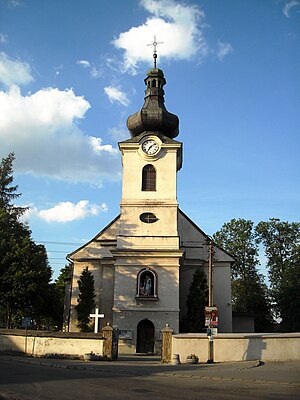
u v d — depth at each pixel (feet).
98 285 138.62
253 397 45.47
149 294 123.95
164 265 125.70
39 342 99.19
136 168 135.13
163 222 130.11
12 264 129.29
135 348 119.55
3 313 160.04
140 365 83.71
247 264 214.07
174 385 55.26
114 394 47.47
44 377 61.77
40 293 134.51
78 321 132.36
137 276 125.18
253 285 209.56
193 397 45.62
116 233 144.25
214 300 140.26
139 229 129.59
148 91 145.48
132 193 132.77
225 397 45.57
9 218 151.12
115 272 125.90
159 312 122.11
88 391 49.44
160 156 135.64
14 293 127.85
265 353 91.86
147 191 132.98
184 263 141.18
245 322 150.82
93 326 132.36
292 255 202.28
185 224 145.89
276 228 215.31
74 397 45.27
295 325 175.83
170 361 92.38
